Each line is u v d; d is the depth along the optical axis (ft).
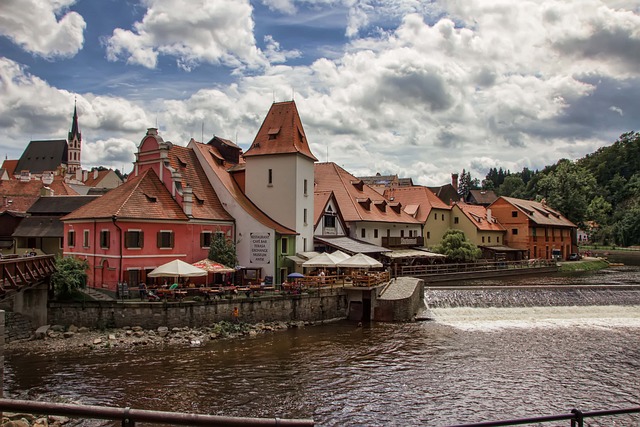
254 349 104.83
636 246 448.24
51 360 93.40
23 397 74.28
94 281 132.46
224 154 188.44
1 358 54.49
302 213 171.42
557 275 243.19
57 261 120.78
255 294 129.39
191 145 170.30
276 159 168.66
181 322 115.14
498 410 73.92
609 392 82.17
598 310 146.10
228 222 156.76
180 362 93.97
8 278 94.99
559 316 141.49
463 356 101.76
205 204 153.99
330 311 139.03
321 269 172.76
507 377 88.89
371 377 87.86
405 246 240.32
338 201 219.00
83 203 193.26
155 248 133.49
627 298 152.15
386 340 114.62
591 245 481.05
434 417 71.00
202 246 147.23
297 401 75.92
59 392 76.69
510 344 111.75
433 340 115.03
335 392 80.07
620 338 117.80
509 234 310.04
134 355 97.71
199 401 74.59
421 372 91.04
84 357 95.61
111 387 79.46
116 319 112.57
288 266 162.40
